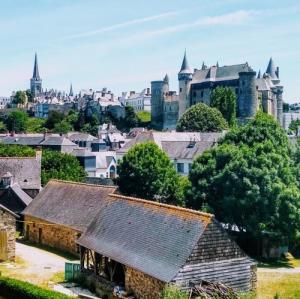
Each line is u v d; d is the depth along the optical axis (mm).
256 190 51625
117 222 39562
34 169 73812
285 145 61656
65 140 135625
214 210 54750
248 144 59875
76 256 49688
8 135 156375
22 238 59281
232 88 176750
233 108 159500
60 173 77125
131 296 34438
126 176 64688
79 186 55438
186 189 58594
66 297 31125
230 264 32812
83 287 39469
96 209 49656
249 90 174625
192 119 142125
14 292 33688
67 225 50688
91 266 41531
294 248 56188
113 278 37625
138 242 35625
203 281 31422
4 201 65375
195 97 195250
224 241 32719
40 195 59844
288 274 46375
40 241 56094
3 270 44000
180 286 30609
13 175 72125
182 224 33656
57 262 47312
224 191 54094
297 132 148500
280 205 51812
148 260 33281
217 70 192000
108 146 151500
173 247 32625
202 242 31812
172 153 98250
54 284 40031
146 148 65375
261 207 51781
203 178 56844
